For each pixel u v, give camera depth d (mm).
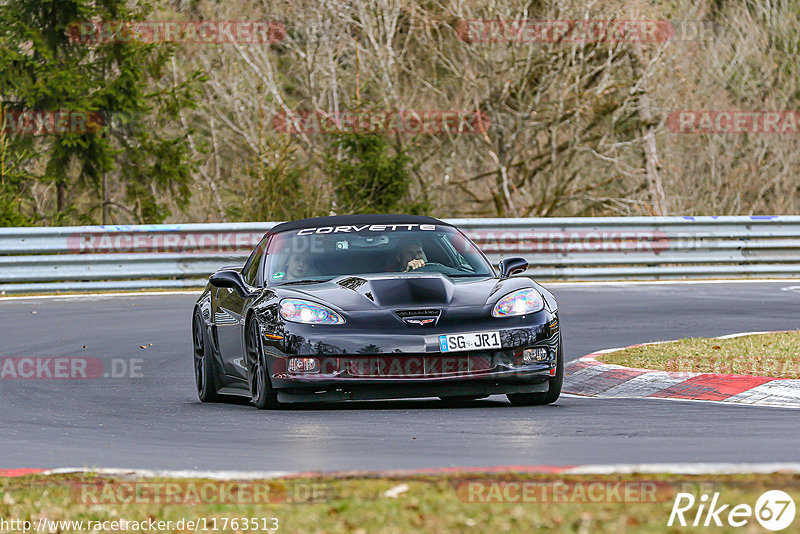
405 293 29156
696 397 30734
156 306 55906
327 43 100312
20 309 54844
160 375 38031
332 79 100188
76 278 61844
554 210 109062
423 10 100750
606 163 108938
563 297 58625
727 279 68125
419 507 16750
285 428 26250
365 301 29000
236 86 105375
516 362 28500
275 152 88312
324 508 16922
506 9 99438
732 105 117062
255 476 19547
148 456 22969
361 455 22281
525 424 25875
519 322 28672
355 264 31734
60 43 96750
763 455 20938
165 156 98625
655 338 43469
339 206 87000
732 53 116375
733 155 118438
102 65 97375
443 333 28156
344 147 87125
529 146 105750
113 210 104625
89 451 23844
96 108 93688
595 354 37562
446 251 32531
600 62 104125
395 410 29266
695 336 43875
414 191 106688
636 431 24469
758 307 53719
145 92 105562
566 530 15273
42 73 93438
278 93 99188
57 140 94938
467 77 100375
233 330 31688
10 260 60781
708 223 68625
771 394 29719
